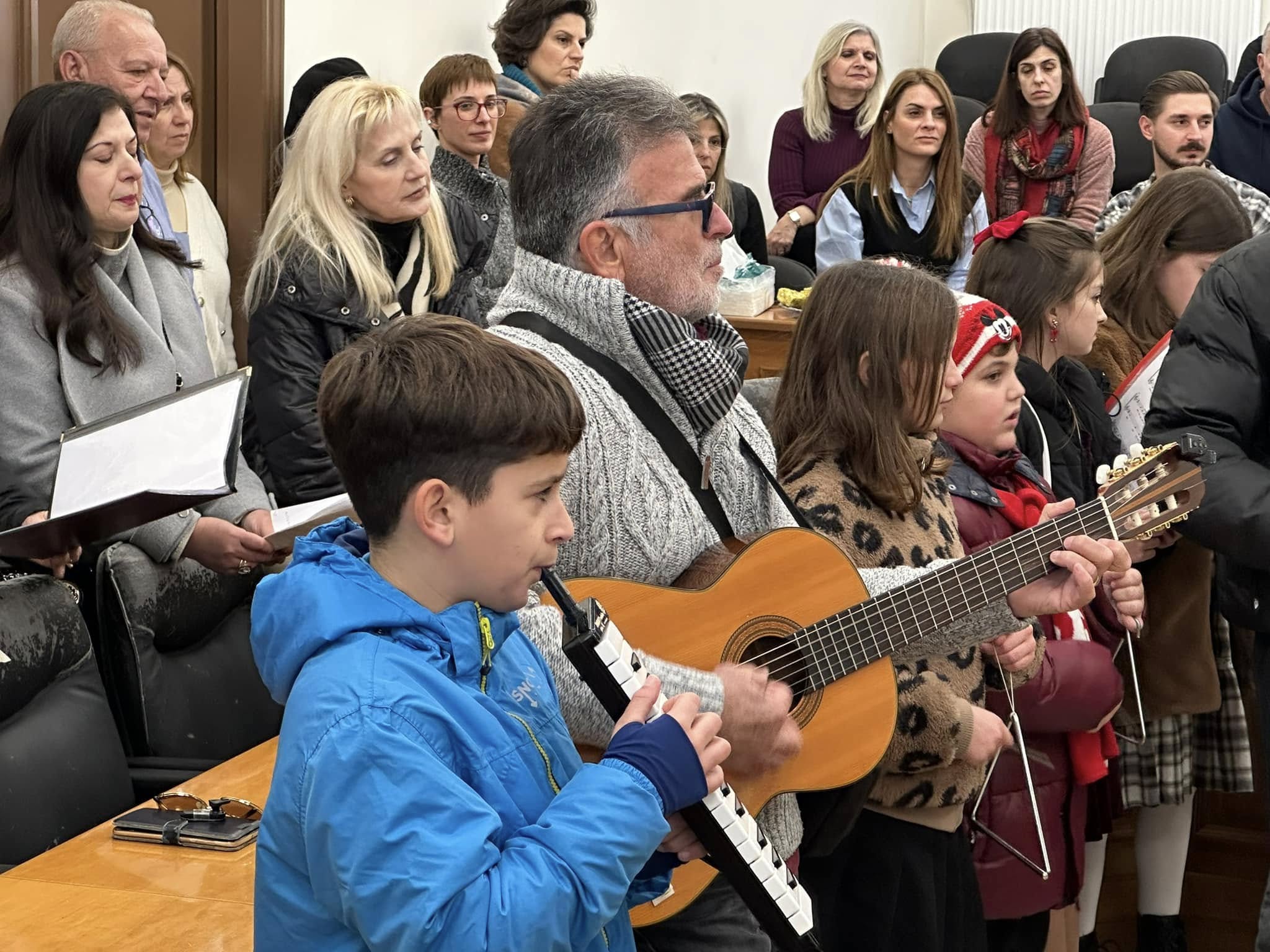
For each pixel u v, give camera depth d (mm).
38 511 2631
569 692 1671
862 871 2145
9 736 2105
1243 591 2625
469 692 1275
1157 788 3041
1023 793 2498
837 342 2143
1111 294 3270
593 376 1826
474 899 1138
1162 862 3223
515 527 1283
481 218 4133
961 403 2488
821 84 6711
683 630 1854
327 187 3254
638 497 1826
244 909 1631
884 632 1980
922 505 2230
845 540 2105
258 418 3209
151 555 2551
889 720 1974
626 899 1453
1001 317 2512
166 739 2449
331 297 3186
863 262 2227
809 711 1938
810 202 6660
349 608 1242
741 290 4812
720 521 1960
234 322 4816
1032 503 2531
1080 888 2621
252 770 2078
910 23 9188
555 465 1299
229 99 4781
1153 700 2938
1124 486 2160
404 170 3320
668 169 1852
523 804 1258
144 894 1668
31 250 2680
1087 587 2053
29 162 2703
